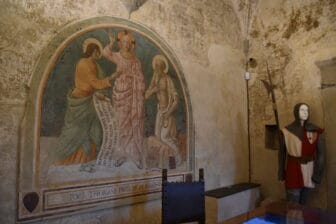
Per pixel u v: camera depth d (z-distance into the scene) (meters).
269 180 4.49
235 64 4.64
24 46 2.43
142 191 3.20
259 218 2.24
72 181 2.65
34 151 2.44
